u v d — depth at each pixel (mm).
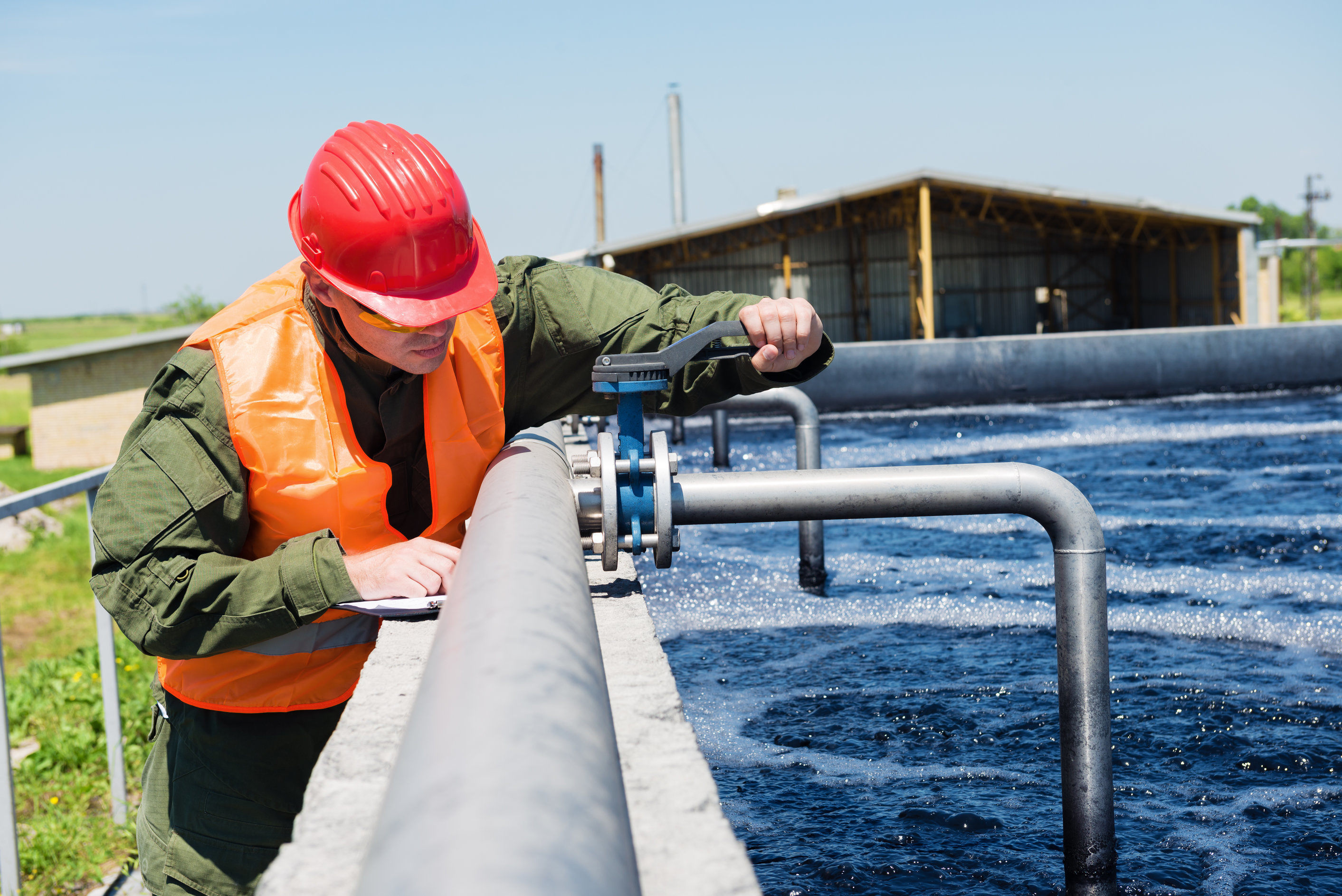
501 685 685
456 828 511
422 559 1567
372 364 1746
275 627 1539
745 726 2863
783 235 33000
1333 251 138250
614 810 597
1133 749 2660
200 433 1623
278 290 1755
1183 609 3908
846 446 9172
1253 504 5957
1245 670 3221
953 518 5738
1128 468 7598
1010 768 2531
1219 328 14469
